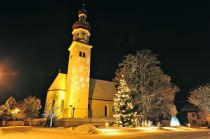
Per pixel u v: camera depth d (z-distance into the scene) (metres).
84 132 25.88
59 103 54.66
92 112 55.78
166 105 44.75
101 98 58.56
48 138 20.45
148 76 44.84
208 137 23.89
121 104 42.25
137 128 36.22
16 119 55.44
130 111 42.16
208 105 51.75
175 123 54.91
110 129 32.09
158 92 43.78
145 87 44.06
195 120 74.50
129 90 43.41
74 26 58.31
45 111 55.19
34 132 27.05
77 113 51.09
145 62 45.31
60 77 58.28
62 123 44.19
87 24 58.97
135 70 45.34
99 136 22.97
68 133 25.89
